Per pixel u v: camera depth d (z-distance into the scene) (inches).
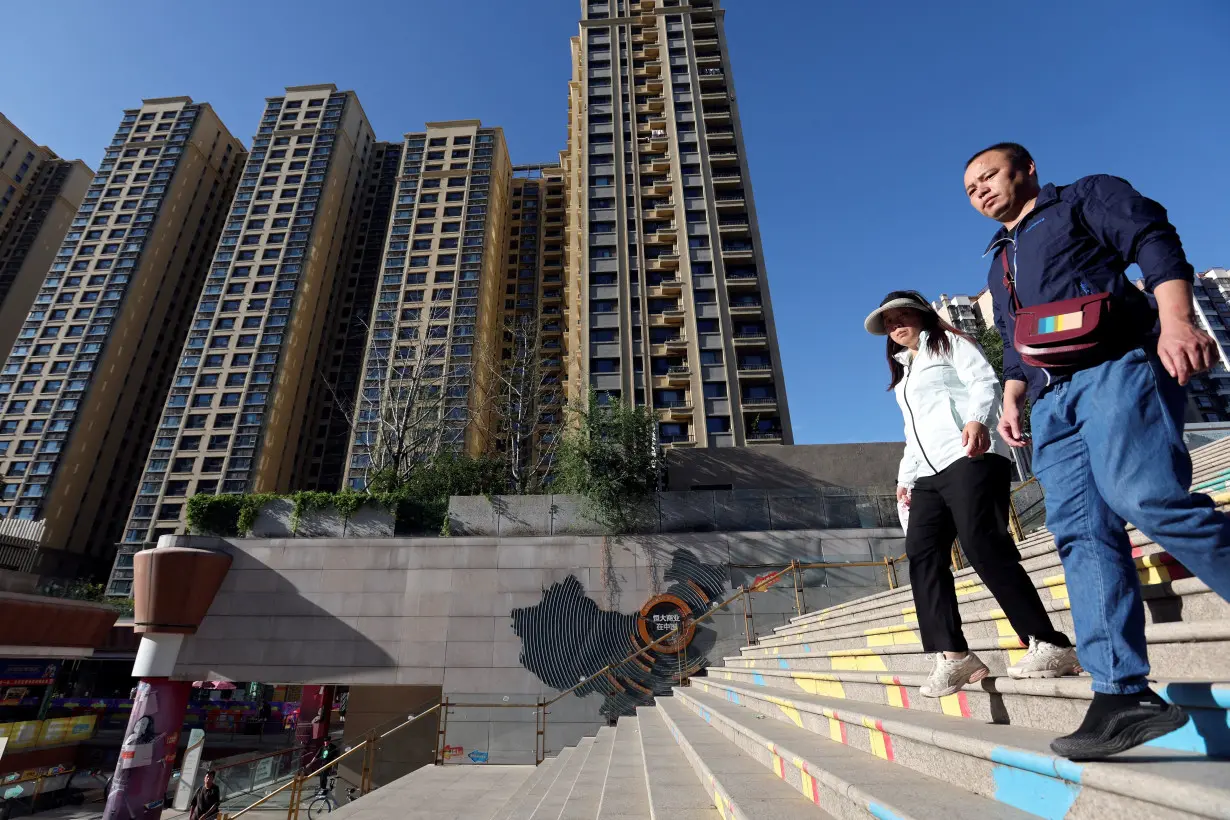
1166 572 91.0
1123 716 55.4
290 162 3063.5
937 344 107.9
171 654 586.9
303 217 2898.6
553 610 611.8
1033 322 69.5
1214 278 3080.7
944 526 103.8
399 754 677.9
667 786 143.0
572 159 2209.6
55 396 2519.7
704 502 664.4
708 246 1748.3
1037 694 79.4
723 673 403.9
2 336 2942.9
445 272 2600.9
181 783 570.3
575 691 577.3
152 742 560.4
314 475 2669.8
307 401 2709.2
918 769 87.1
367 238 3253.0
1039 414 72.6
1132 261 64.8
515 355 1202.6
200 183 3230.8
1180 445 58.5
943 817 61.8
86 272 2819.9
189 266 3102.9
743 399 1558.8
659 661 586.6
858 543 633.0
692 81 2007.9
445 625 609.3
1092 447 63.5
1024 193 81.7
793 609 605.3
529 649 598.5
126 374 2691.9
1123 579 62.0
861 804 74.3
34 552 823.7
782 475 843.4
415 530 673.0
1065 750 57.5
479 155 2989.7
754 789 107.7
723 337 1622.8
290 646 604.4
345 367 2910.9
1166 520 55.7
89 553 2436.0
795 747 115.2
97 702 1322.6
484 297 2529.5
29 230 3243.1
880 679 130.5
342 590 623.5
